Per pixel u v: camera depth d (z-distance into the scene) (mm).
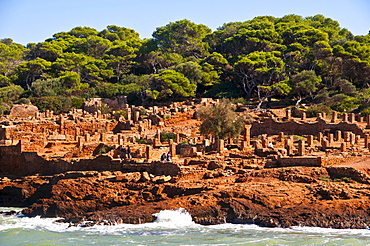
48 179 189375
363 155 166875
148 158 183125
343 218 136000
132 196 161125
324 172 153250
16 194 193375
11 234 144875
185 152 188000
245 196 146375
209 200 148125
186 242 129000
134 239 134125
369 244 121500
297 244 123125
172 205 150250
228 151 183625
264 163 169125
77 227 150875
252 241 126625
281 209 141125
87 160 188250
